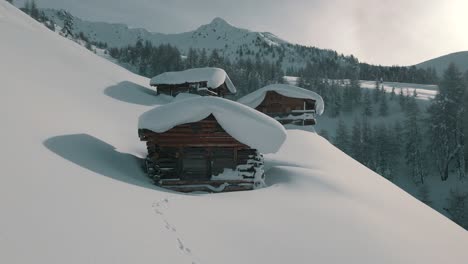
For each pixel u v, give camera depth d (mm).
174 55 146125
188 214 9719
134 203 9250
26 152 9555
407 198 18188
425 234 12789
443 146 77188
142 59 151375
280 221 10719
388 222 12820
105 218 7488
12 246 5363
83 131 15664
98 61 36938
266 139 15789
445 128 78000
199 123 15922
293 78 178500
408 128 89125
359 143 88438
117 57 159375
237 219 10227
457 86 82875
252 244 8859
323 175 17344
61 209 7098
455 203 60812
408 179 80188
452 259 11141
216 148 16344
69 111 17453
